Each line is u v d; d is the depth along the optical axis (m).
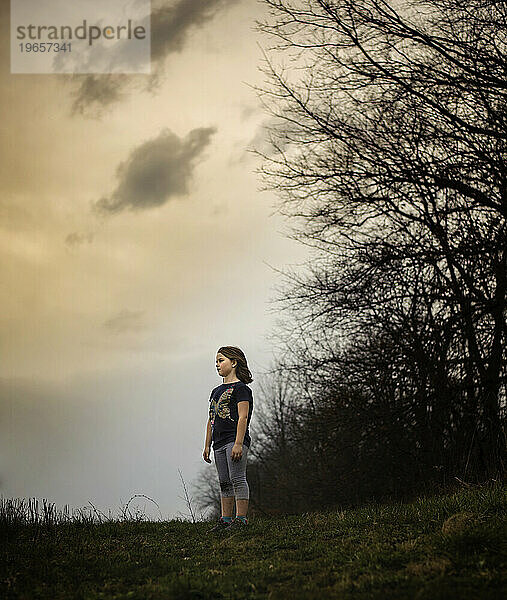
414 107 14.40
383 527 6.66
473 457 15.27
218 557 5.91
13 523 7.57
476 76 13.73
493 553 5.11
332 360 17.58
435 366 15.29
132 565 5.71
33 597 4.83
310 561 5.52
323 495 20.86
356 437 17.98
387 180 15.17
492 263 14.36
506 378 14.54
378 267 15.58
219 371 7.84
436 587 4.27
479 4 13.72
